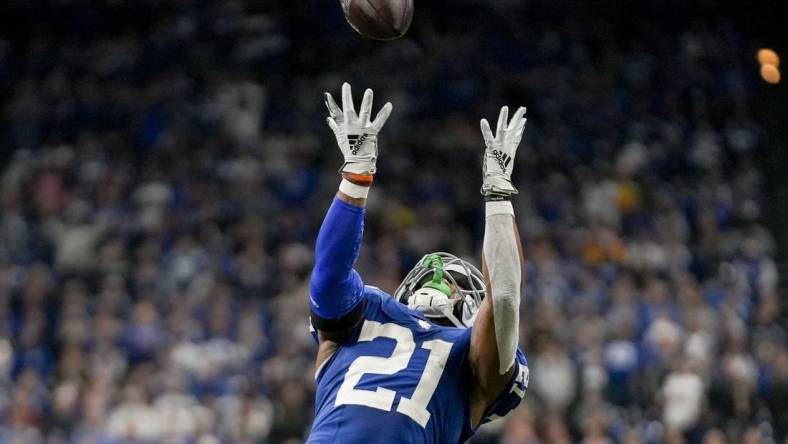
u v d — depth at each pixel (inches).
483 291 699.4
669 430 1811.0
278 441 1812.3
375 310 641.0
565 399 1876.2
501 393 636.7
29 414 1889.8
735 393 1905.8
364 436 602.2
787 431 1942.7
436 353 627.5
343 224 610.2
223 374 1930.4
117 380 1927.9
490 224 617.3
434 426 613.6
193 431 1829.5
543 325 1963.6
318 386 635.5
